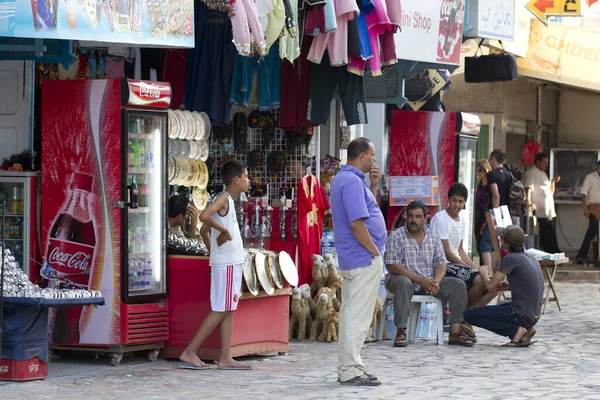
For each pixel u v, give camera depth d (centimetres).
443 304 1738
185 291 1411
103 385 1233
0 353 1209
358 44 1578
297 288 1647
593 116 3256
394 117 2041
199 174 1623
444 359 1480
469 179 2120
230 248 1346
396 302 1605
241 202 1703
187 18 1313
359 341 1250
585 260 3003
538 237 3042
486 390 1222
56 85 1371
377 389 1221
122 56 1605
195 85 1667
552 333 1797
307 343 1631
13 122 1463
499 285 1641
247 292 1427
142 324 1378
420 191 1998
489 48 2377
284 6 1434
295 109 1750
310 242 1727
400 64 1997
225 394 1183
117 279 1353
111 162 1350
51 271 1335
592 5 2698
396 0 1659
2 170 1407
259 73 1734
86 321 1366
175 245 1427
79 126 1361
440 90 2253
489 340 1720
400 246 1634
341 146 2053
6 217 1402
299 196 1717
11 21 1112
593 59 2548
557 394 1200
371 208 1266
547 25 2498
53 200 1373
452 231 1744
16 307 1234
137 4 1238
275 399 1154
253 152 1819
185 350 1369
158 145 1402
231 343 1413
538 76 2548
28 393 1175
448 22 1864
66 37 1152
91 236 1360
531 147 3084
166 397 1162
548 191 2883
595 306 2248
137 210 1371
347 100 1747
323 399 1155
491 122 2867
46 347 1268
